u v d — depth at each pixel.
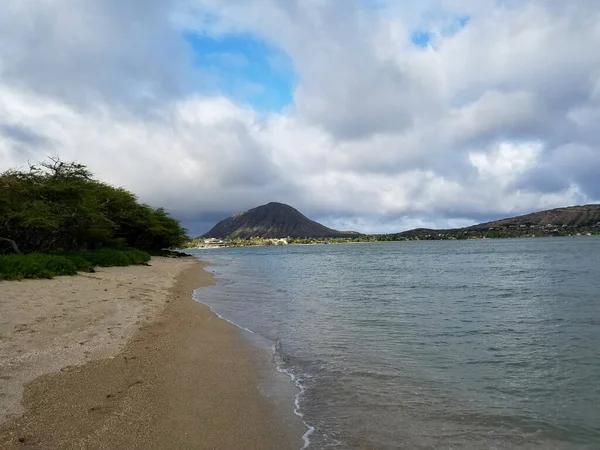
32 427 4.50
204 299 16.69
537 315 12.89
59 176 35.38
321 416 5.28
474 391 6.21
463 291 19.81
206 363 7.44
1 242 27.92
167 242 69.00
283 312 13.49
